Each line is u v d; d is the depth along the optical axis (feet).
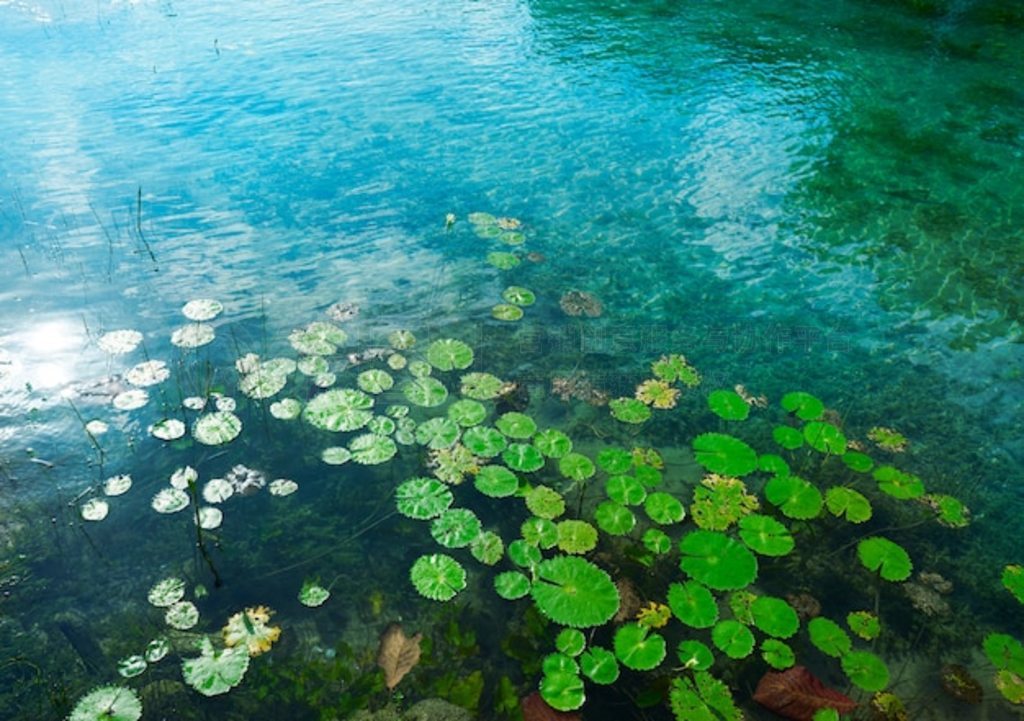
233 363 17.42
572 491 15.02
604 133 30.01
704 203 25.81
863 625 12.73
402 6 42.16
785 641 12.63
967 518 15.11
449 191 25.35
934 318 20.90
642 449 16.19
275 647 11.86
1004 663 12.26
